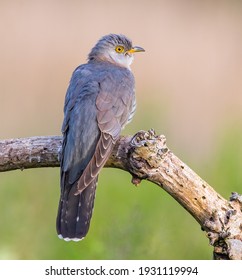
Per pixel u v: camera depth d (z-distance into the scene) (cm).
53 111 1970
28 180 1389
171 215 1293
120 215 1265
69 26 2627
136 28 2725
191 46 2619
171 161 898
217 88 2242
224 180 1349
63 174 955
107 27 2716
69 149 970
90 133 989
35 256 1229
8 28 2492
